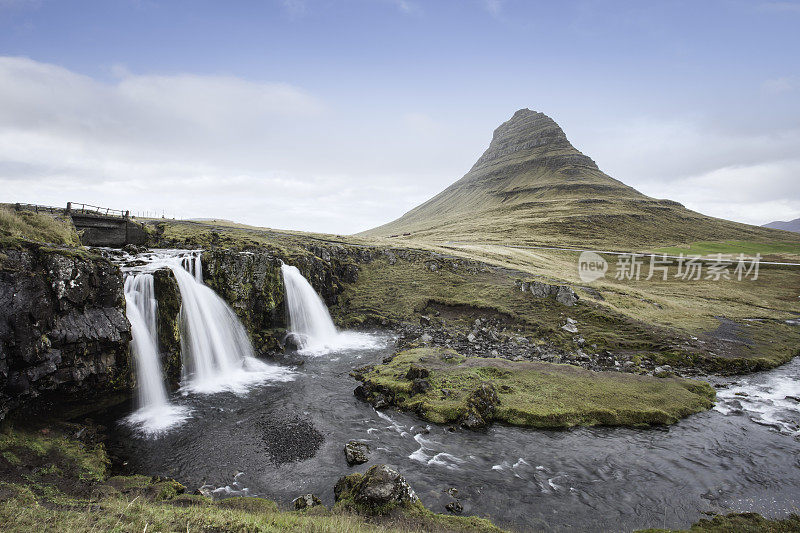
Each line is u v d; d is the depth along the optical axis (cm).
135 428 2314
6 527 1034
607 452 2122
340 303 5641
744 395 2983
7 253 2080
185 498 1596
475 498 1709
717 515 1580
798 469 1969
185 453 2055
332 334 4825
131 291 2864
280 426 2380
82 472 1783
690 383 3066
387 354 3972
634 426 2433
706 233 15138
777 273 8900
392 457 2045
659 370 3456
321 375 3341
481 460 2028
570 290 5031
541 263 8612
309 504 1602
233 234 6550
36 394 2081
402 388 2802
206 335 3359
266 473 1889
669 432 2364
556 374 3109
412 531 1362
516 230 14238
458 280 6209
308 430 2334
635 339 4191
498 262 7469
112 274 2575
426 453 2092
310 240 7244
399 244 8719
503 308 5103
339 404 2720
